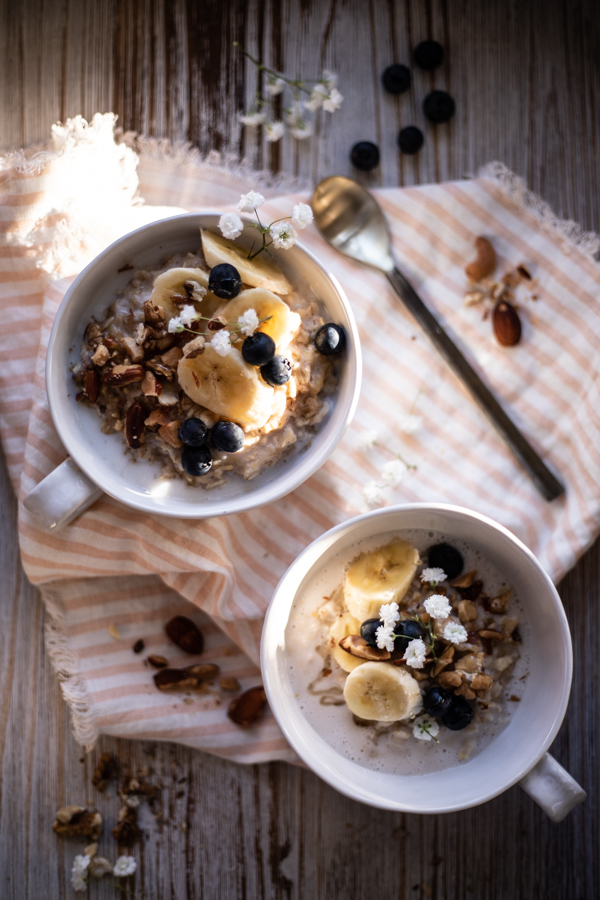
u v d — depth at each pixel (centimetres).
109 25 60
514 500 58
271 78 59
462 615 54
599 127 60
